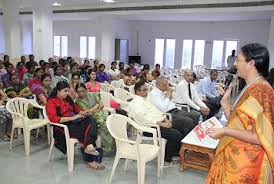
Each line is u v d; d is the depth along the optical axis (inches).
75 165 131.0
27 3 440.1
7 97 174.4
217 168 57.8
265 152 51.3
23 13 543.8
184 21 516.7
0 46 633.6
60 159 137.0
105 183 114.5
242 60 54.9
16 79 192.2
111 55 474.9
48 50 346.0
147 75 276.2
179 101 179.9
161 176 123.2
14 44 398.6
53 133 128.9
